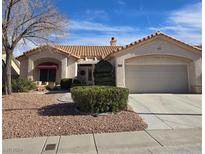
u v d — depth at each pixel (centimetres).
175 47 1958
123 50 1961
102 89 1118
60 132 839
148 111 1209
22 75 2553
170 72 2002
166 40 1959
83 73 2745
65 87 2406
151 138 764
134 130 869
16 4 1752
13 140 766
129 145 699
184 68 2008
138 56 1961
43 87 2311
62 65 2528
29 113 1137
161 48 1952
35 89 2266
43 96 1772
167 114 1139
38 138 787
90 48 3200
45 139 775
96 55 2842
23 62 2584
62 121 966
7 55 1833
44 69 2566
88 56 2798
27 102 1470
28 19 1830
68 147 693
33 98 1648
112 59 2169
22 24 1819
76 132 841
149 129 881
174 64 1995
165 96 1728
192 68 1966
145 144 704
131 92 1981
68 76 2550
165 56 1977
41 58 2538
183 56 1953
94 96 1074
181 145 688
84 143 727
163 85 2002
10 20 1739
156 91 1994
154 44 1958
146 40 1948
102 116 1045
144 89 1992
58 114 1100
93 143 725
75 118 1012
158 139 752
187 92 1969
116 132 848
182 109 1261
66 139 773
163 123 970
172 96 1723
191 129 873
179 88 2000
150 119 1041
